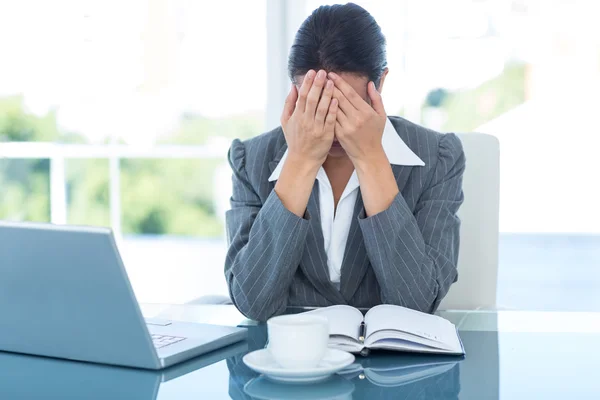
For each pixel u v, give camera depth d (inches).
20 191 159.5
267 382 34.3
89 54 227.6
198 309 53.9
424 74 127.4
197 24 272.2
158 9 256.8
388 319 41.4
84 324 36.2
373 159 52.2
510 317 49.3
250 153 62.4
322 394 32.4
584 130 165.8
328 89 50.8
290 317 35.6
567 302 170.2
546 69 157.3
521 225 174.7
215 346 40.8
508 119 156.5
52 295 35.9
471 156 67.4
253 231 53.1
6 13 221.8
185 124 318.3
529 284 188.2
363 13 53.5
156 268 229.3
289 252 51.8
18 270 35.5
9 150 157.9
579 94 163.5
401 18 121.7
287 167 53.0
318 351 33.8
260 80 119.2
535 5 155.5
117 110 230.5
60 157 163.2
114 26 228.5
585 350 40.1
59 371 36.3
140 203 365.1
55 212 163.8
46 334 37.9
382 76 54.9
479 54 143.2
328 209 58.6
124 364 37.0
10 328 38.7
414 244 52.0
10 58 224.5
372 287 57.7
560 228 174.2
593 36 160.4
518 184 169.0
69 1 222.5
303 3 114.3
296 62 52.9
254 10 121.0
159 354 37.2
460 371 36.1
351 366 37.3
